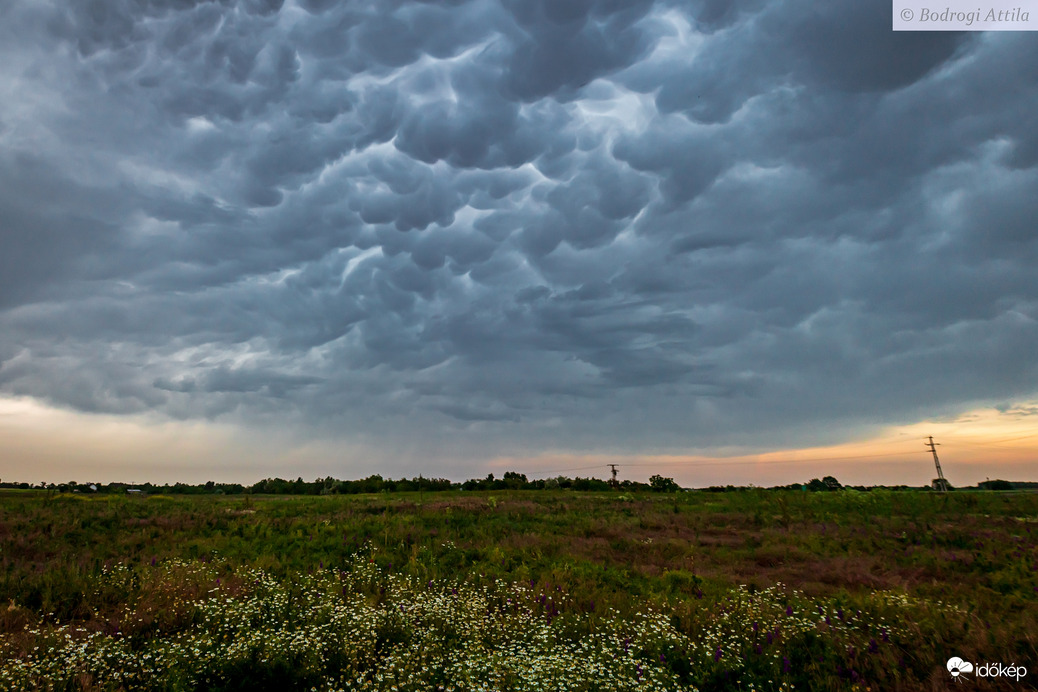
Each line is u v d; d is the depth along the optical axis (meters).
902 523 23.45
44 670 7.07
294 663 7.62
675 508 32.91
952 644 8.43
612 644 8.48
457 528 23.55
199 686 7.22
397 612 9.68
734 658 8.17
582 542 19.88
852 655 8.24
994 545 17.36
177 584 11.36
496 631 9.38
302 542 18.44
